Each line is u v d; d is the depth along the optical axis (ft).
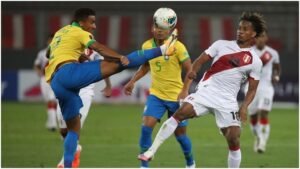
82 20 100.89
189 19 276.21
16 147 145.28
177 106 111.45
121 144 152.05
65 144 96.78
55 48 96.53
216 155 136.98
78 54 96.27
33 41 278.46
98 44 93.71
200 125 195.42
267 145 153.48
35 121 197.67
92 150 142.20
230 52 98.32
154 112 110.22
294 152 142.61
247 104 98.37
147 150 98.99
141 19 277.85
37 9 279.28
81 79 93.35
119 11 278.26
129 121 201.05
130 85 110.73
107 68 93.35
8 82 259.39
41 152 138.21
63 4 280.10
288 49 280.10
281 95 255.50
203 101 98.22
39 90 259.19
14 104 249.34
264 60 149.38
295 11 280.10
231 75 98.22
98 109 237.66
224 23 277.03
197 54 268.62
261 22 97.96
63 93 94.48
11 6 279.08
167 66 109.81
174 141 157.89
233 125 98.37
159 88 110.83
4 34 278.05
